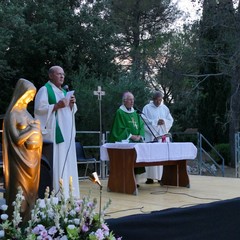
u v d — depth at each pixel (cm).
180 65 1728
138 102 1279
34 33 1250
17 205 241
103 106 1232
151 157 581
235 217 400
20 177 279
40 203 262
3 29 1110
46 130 479
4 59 1233
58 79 501
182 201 496
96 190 618
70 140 491
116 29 1512
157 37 1928
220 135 1814
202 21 1580
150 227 340
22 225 257
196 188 630
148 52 1792
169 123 729
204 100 1830
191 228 369
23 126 285
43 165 427
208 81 1794
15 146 280
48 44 1342
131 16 2103
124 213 413
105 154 611
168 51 1823
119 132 648
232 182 714
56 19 1388
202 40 1602
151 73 1794
